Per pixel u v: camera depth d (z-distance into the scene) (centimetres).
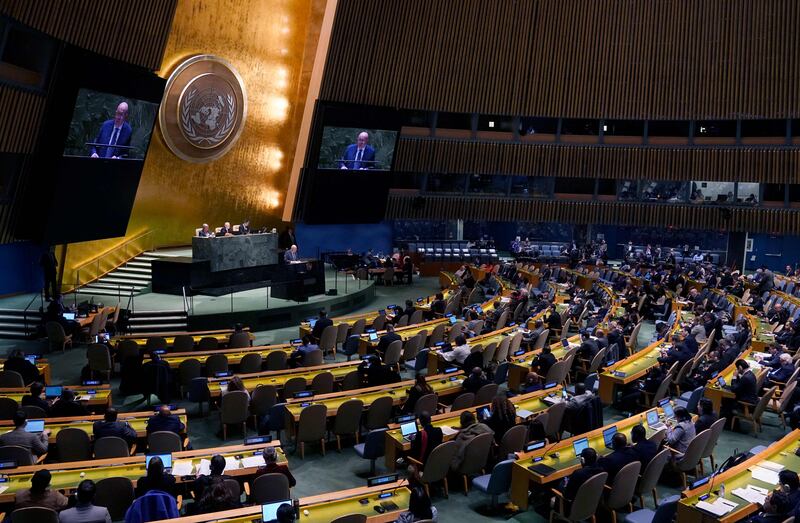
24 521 661
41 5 1653
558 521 860
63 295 2109
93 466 805
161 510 670
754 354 1538
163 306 1972
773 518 714
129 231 2409
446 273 2933
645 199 3206
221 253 2105
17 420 874
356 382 1268
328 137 2673
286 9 2622
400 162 3050
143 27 1969
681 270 2900
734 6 2800
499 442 988
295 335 1922
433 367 1476
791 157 2908
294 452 1095
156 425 952
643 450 866
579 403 1064
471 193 3219
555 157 3134
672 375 1388
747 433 1249
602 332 1523
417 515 662
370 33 2719
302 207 2772
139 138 2078
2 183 1842
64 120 1798
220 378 1224
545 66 2970
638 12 2892
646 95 2962
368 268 2841
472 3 2830
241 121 2612
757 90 2836
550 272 2873
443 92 2927
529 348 1664
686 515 750
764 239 3406
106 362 1402
